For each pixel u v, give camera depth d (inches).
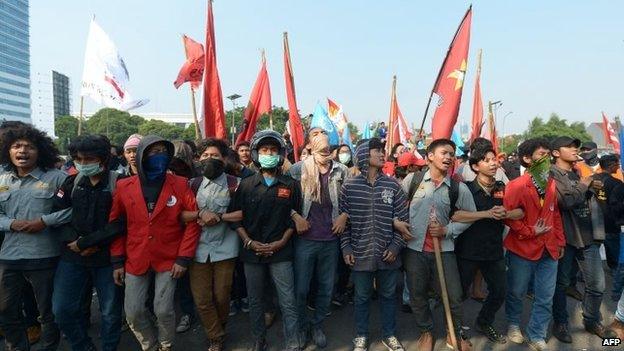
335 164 166.2
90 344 149.4
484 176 160.9
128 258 139.3
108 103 262.4
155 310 141.3
